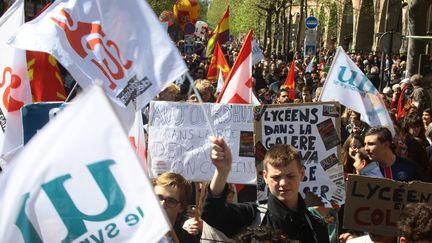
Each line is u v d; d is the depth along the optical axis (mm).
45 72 6395
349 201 4875
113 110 2697
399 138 7617
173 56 4617
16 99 5938
